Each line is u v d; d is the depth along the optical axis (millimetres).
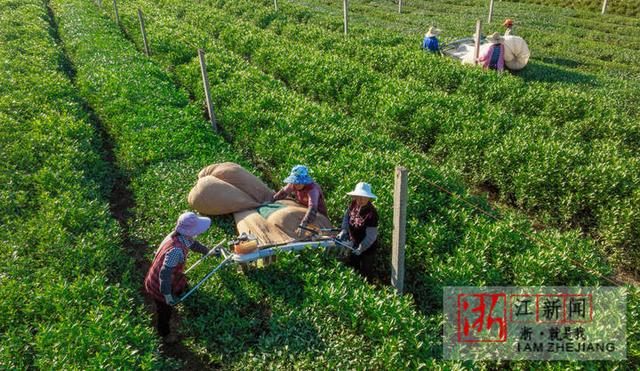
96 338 5887
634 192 9750
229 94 14461
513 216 9234
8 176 9727
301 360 6094
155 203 9492
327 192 9789
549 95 15102
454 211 9008
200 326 6715
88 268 7465
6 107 12602
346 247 7570
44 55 18109
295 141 11258
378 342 6270
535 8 35625
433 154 12711
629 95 16859
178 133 11906
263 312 7012
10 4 29375
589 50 24078
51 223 8250
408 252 8109
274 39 21578
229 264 7422
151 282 6449
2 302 6352
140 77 15836
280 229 7891
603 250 9672
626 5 34281
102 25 24188
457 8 35500
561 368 5828
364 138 11844
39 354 5746
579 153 11125
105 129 13539
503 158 11242
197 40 20328
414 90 15086
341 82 16047
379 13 32844
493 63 18016
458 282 7379
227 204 8648
